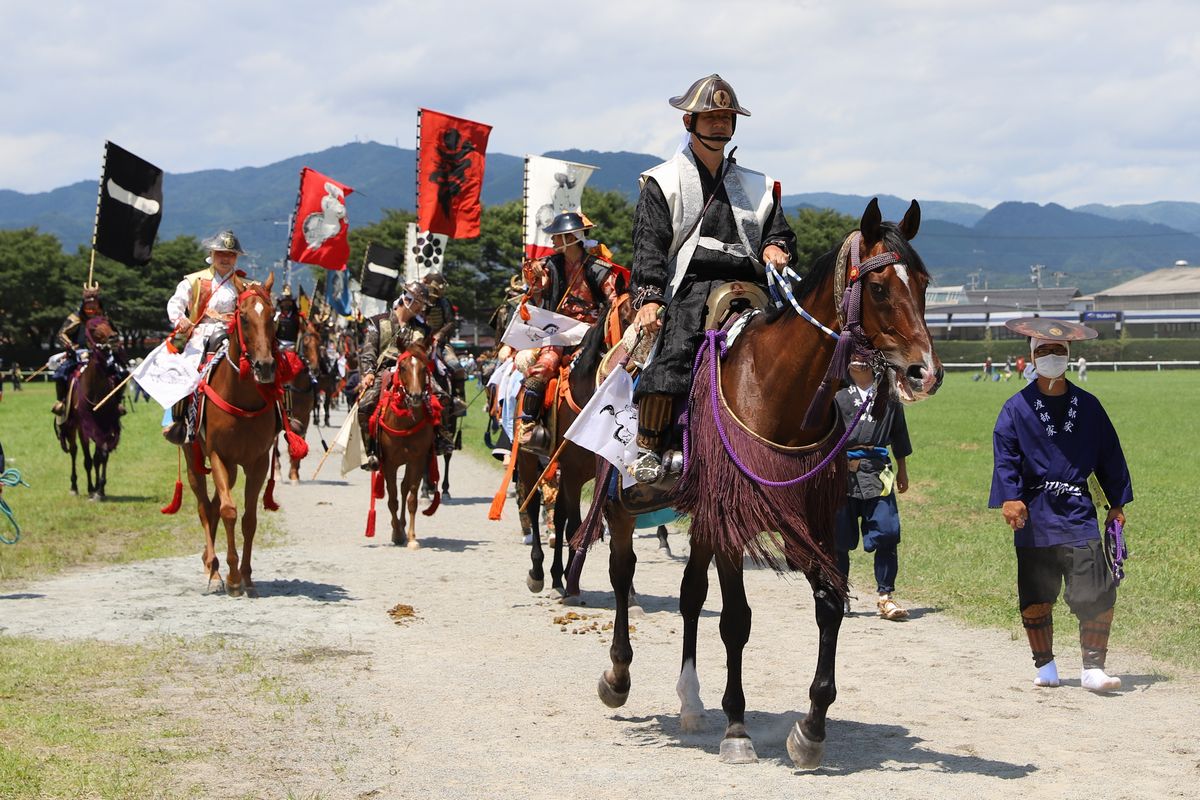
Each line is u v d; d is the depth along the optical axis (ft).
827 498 19.85
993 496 26.21
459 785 19.33
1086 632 25.71
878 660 28.27
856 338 18.67
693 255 22.03
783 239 22.31
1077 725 22.77
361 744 21.62
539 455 35.68
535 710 24.06
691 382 21.02
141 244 58.18
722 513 19.66
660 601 35.94
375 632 31.48
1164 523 48.67
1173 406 142.31
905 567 40.22
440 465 82.99
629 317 27.32
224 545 46.96
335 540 49.08
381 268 93.15
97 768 19.95
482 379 78.43
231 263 38.83
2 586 37.86
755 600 35.96
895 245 18.62
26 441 103.30
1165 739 21.77
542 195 52.54
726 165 22.58
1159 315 426.10
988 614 33.17
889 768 20.07
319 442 102.68
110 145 57.31
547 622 32.81
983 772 19.80
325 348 95.25
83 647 29.37
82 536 48.62
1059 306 623.36
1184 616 32.45
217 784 19.30
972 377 286.66
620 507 23.43
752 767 20.26
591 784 19.34
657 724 23.12
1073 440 25.79
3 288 308.60
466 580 39.63
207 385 36.14
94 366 59.57
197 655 28.73
